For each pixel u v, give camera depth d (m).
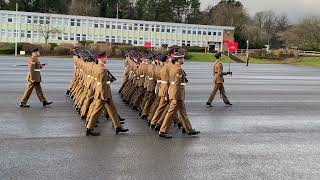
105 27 86.38
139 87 14.09
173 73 10.45
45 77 26.61
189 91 21.61
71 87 17.00
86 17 84.94
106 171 7.48
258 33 110.25
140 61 14.25
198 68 46.84
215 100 18.34
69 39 84.31
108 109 10.62
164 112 11.09
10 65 37.69
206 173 7.60
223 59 77.19
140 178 7.16
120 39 87.44
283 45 118.44
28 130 10.71
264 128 12.20
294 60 78.81
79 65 14.44
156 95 11.81
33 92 18.19
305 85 28.44
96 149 9.02
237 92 22.23
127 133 10.79
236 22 113.38
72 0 106.75
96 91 10.41
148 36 89.00
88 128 10.34
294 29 101.31
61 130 10.83
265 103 18.03
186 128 10.84
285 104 17.95
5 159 8.04
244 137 10.81
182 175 7.42
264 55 82.25
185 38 91.75
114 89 21.02
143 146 9.45
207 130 11.59
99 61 10.37
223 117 13.89
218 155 8.90
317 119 14.14
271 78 34.31
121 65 45.72
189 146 9.60
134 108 14.41
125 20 87.38
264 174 7.66
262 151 9.38
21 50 67.25
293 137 11.01
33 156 8.30
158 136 10.54
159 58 11.90
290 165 8.30
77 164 7.86
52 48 68.94
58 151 8.74
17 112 13.30
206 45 93.00
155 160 8.33
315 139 10.83
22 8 101.19
